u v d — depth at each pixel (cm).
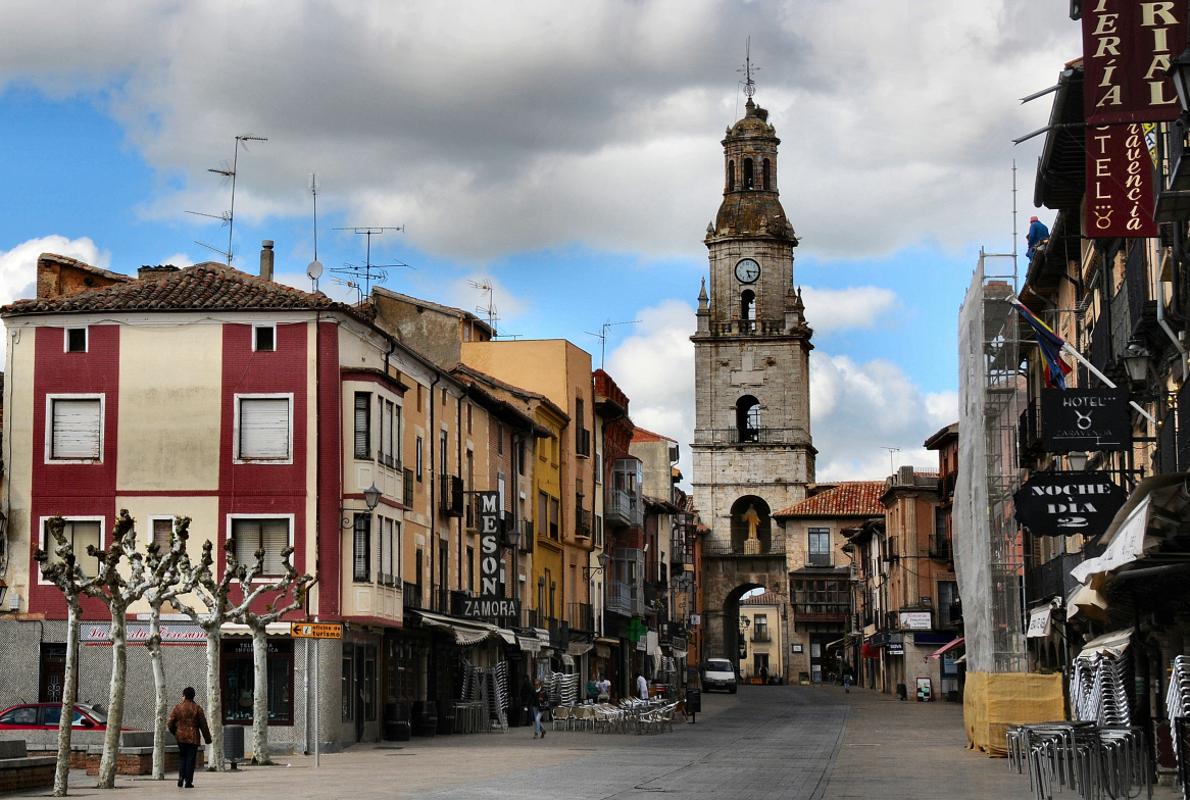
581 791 3006
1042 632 4391
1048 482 3494
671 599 11850
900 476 10525
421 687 5753
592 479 8581
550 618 7588
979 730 4366
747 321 14825
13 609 4944
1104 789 2658
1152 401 3638
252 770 3778
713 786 3150
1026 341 4459
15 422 5016
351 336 5081
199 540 4928
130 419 4984
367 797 2864
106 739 3269
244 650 4838
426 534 5741
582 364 8381
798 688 12938
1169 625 2988
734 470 14788
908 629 10319
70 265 5722
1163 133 2747
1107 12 2619
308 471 4922
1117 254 3909
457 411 6209
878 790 3044
